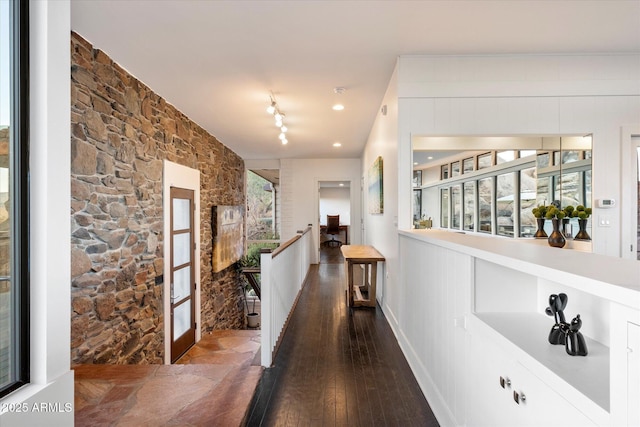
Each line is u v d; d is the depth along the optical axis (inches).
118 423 74.3
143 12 90.2
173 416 77.1
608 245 121.1
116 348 115.3
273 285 115.8
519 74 120.3
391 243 145.9
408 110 121.0
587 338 51.7
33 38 40.7
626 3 88.6
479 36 106.3
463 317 67.9
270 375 102.6
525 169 170.4
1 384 38.1
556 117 120.3
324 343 128.3
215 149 233.9
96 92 106.8
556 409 40.5
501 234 190.5
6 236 39.4
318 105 167.3
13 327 39.3
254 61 120.2
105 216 110.5
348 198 574.2
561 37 107.7
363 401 88.7
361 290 218.2
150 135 141.6
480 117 120.6
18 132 39.9
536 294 64.6
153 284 141.2
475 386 62.5
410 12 92.3
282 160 330.6
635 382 30.3
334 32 102.1
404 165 122.5
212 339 192.1
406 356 115.1
